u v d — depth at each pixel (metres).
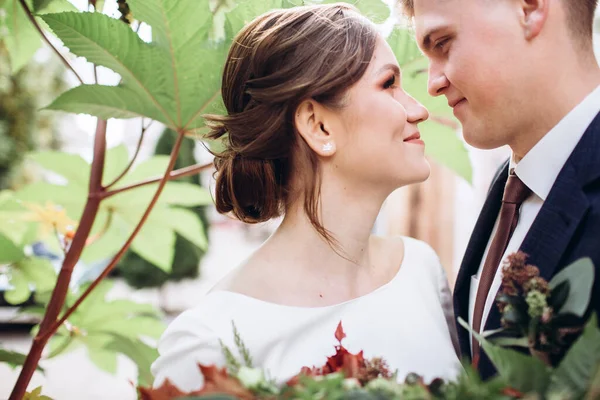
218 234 14.84
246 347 1.31
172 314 8.30
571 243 1.23
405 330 1.43
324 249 1.46
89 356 2.01
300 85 1.40
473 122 1.44
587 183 1.26
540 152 1.40
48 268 1.93
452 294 1.66
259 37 1.45
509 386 0.89
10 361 1.68
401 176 1.43
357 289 1.49
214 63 1.56
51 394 4.91
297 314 1.37
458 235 5.47
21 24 1.89
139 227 1.63
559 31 1.35
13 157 7.56
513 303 1.04
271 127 1.43
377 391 0.86
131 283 8.67
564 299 1.00
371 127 1.40
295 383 0.92
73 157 2.00
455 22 1.39
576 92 1.37
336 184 1.45
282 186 1.50
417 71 1.71
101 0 1.74
